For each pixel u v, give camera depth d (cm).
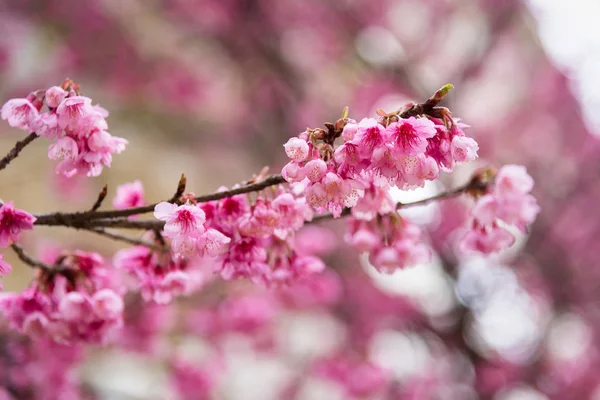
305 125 862
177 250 184
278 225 206
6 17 865
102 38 916
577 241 782
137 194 265
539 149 823
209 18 855
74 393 496
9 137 786
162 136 928
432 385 715
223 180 934
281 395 771
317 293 652
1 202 198
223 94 963
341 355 714
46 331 236
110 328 248
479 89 811
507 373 713
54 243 642
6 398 448
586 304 762
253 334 646
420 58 798
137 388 653
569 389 741
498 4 781
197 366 616
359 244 235
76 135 197
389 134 162
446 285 711
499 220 248
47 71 877
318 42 844
